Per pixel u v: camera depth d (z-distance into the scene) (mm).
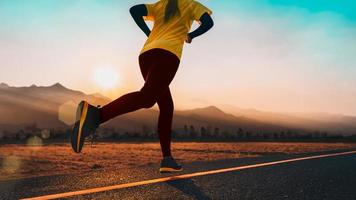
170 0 3629
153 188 3277
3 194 3039
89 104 2988
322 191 3299
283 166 4914
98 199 2865
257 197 3010
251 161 5535
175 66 3391
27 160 9523
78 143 2959
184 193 3107
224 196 3027
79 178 3793
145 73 3492
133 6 3678
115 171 4301
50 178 3770
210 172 4223
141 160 9664
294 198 3006
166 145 3867
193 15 3596
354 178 4051
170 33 3486
